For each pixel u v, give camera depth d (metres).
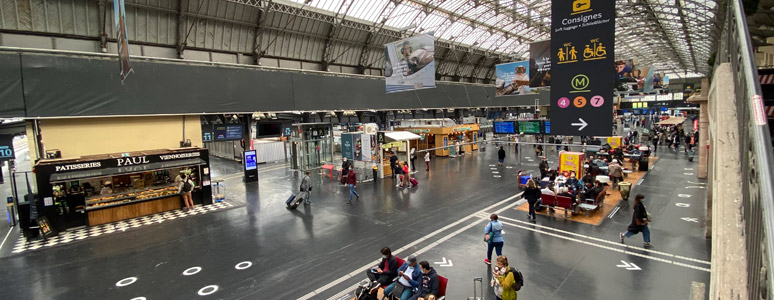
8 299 8.38
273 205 16.06
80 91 15.22
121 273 9.55
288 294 8.19
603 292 7.74
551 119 9.14
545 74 21.27
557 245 10.36
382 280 7.51
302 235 11.99
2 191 21.61
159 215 15.02
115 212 14.30
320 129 26.06
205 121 22.66
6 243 12.08
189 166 15.92
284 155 33.22
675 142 30.78
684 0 27.48
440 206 14.94
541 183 15.62
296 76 22.86
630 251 9.76
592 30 8.40
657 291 7.70
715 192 2.89
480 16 35.66
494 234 8.98
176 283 8.89
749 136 2.02
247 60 25.91
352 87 26.25
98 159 14.09
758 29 7.94
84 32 18.98
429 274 6.81
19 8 16.81
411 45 14.83
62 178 12.98
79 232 13.04
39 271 9.80
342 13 28.08
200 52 23.59
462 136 32.66
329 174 22.91
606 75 8.29
